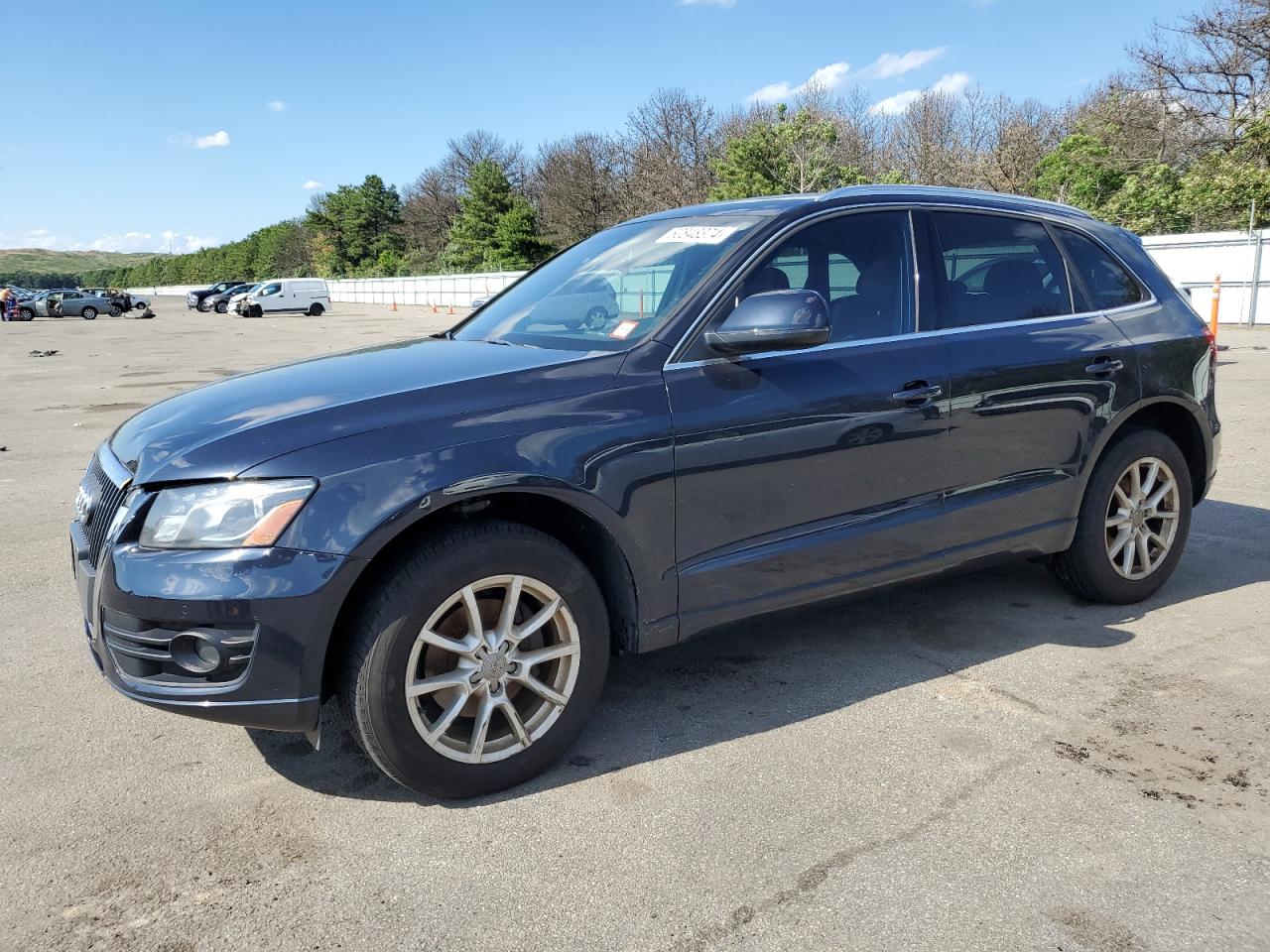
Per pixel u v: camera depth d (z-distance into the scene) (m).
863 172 47.44
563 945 2.20
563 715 2.91
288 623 2.48
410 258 81.81
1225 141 29.67
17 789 2.93
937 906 2.29
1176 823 2.62
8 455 8.93
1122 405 4.04
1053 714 3.28
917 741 3.11
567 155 61.75
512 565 2.75
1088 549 4.08
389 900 2.37
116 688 2.60
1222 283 20.42
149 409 3.28
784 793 2.81
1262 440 7.87
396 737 2.64
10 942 2.25
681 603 3.08
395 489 2.57
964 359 3.58
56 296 46.59
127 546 2.56
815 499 3.28
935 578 3.69
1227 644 3.84
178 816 2.77
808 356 3.28
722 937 2.21
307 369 3.31
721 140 55.53
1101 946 2.15
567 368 2.93
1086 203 31.12
